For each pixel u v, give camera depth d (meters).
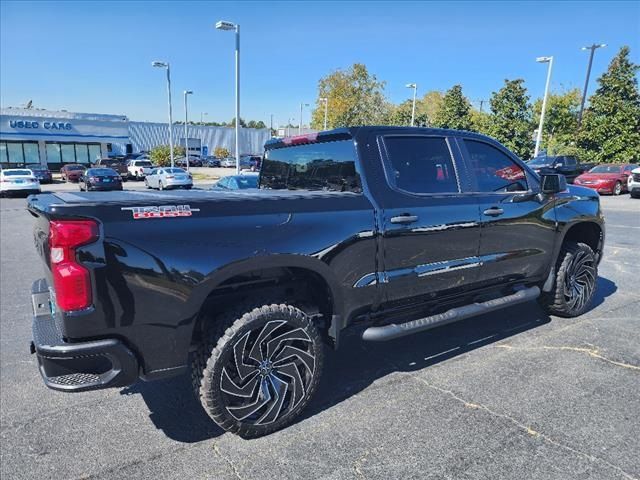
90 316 2.26
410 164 3.48
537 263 4.34
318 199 2.99
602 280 6.44
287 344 2.88
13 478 2.51
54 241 2.19
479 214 3.73
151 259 2.38
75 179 37.03
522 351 4.01
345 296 3.08
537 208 4.22
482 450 2.63
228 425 2.70
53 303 2.55
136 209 2.38
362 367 3.79
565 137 35.78
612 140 28.48
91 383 2.33
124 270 2.32
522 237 4.11
